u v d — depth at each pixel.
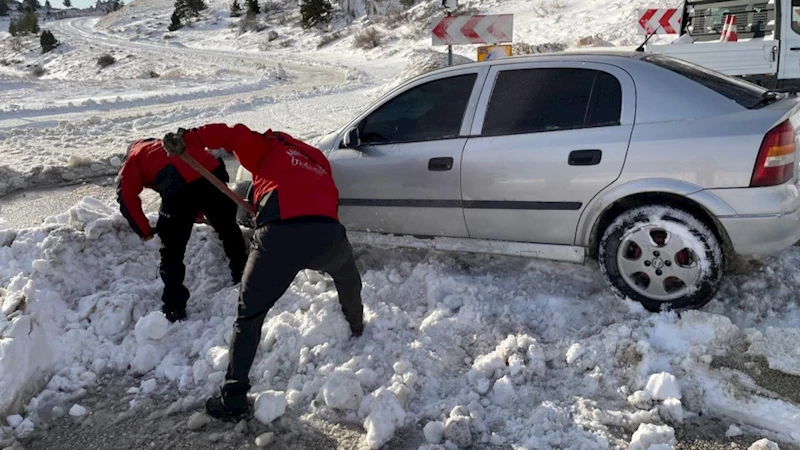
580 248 4.16
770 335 3.58
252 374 3.78
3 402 3.40
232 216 4.68
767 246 3.70
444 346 3.84
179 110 15.24
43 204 7.56
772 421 3.07
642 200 3.98
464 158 4.37
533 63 4.30
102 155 9.54
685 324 3.67
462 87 4.53
